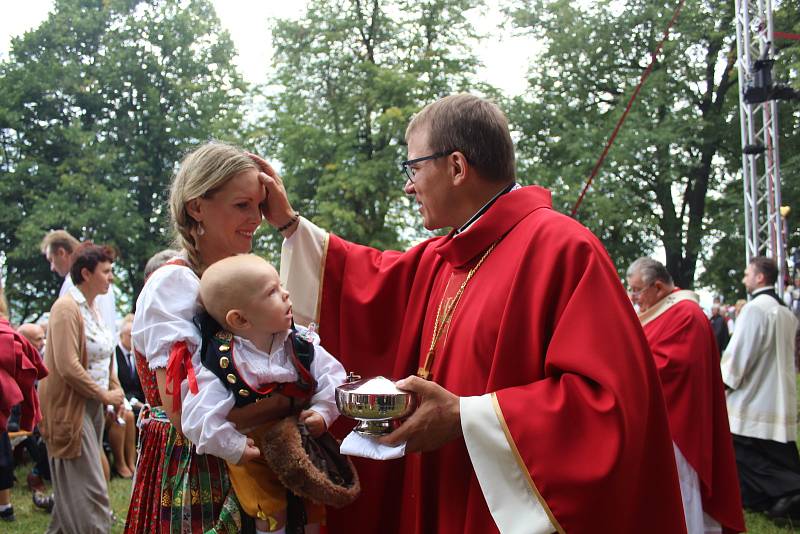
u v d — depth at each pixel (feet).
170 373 5.31
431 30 55.88
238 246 6.06
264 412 5.54
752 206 31.37
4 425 12.07
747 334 17.24
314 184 54.08
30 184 68.23
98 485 13.41
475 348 6.11
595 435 5.20
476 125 6.41
